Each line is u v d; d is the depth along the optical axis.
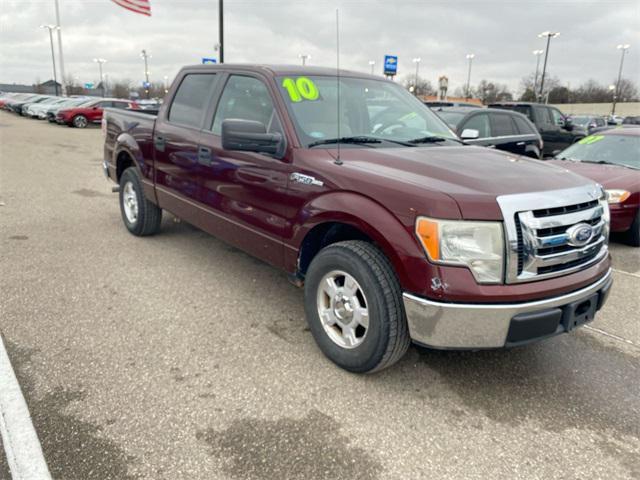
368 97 4.06
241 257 5.18
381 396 2.90
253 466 2.32
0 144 15.59
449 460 2.43
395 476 2.31
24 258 4.89
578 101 70.75
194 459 2.34
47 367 3.02
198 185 4.29
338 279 3.14
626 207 6.11
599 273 2.97
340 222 2.98
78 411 2.63
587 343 3.69
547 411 2.85
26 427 2.50
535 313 2.61
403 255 2.62
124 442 2.43
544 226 2.63
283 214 3.39
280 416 2.68
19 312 3.73
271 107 3.65
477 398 2.94
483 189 2.64
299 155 3.30
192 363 3.15
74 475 2.21
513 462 2.43
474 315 2.54
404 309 2.75
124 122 5.66
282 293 4.30
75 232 5.89
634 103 62.06
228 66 4.30
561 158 7.70
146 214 5.50
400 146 3.59
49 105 30.64
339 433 2.57
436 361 3.33
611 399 2.99
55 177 9.92
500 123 9.31
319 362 3.22
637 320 4.12
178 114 4.76
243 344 3.41
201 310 3.91
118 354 3.21
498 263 2.55
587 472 2.39
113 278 4.48
